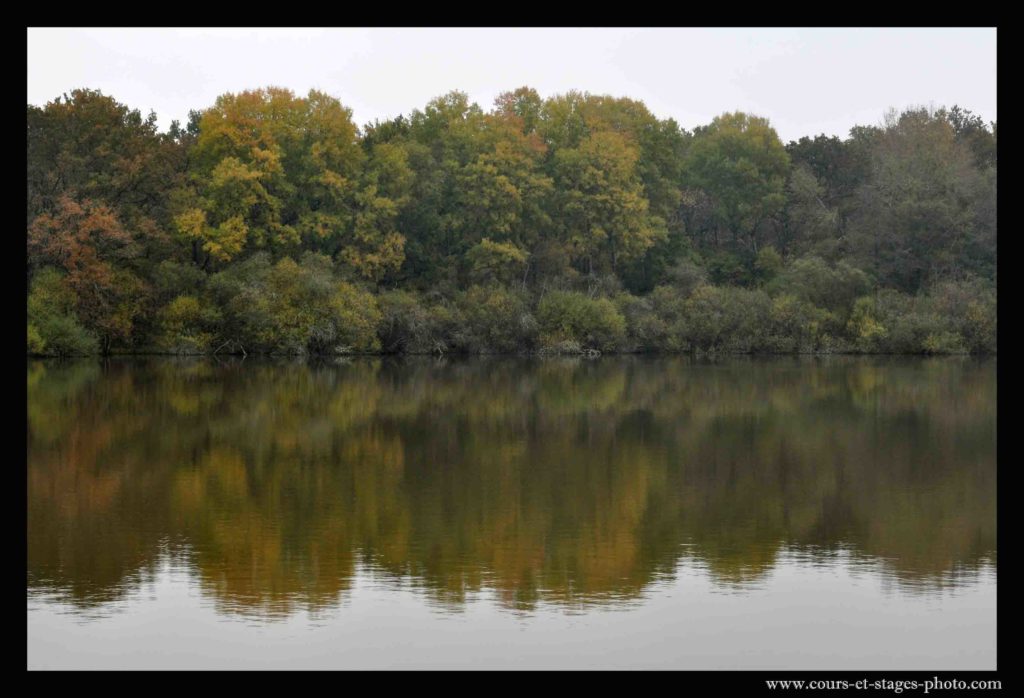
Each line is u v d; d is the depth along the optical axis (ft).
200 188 250.37
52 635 47.44
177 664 44.34
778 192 333.42
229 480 82.12
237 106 248.52
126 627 48.34
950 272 282.77
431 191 279.49
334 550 60.75
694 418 123.95
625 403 140.56
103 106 234.17
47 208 226.58
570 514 70.49
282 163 261.03
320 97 264.72
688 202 333.21
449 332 257.96
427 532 65.26
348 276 255.50
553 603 51.93
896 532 66.03
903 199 286.66
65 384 158.51
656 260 312.71
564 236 293.64
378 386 164.55
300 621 49.29
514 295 266.36
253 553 59.98
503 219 272.72
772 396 150.00
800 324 262.67
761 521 68.95
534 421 120.47
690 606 51.62
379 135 301.43
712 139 343.67
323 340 239.30
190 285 234.58
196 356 231.91
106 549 60.59
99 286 219.20
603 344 263.90
